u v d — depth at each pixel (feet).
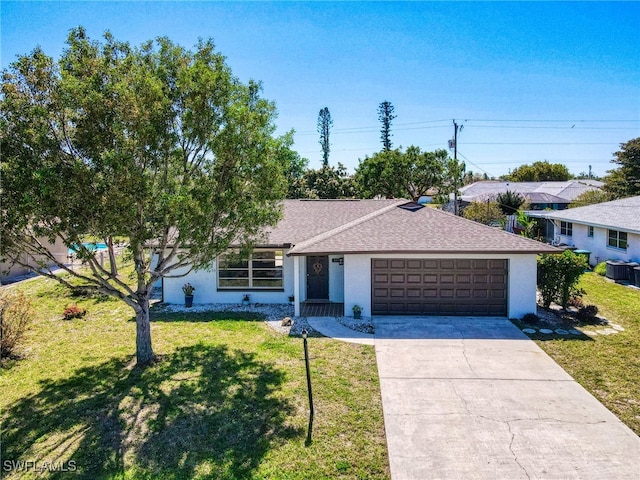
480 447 22.11
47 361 34.40
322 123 216.74
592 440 22.58
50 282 64.18
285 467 20.86
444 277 45.21
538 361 32.96
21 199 24.17
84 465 21.34
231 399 27.50
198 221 27.99
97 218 25.89
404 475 20.10
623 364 32.19
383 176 134.72
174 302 52.31
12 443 23.27
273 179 30.48
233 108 28.07
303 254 43.75
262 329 41.75
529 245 43.19
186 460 21.52
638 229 59.41
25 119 24.32
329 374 31.09
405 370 31.68
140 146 26.27
